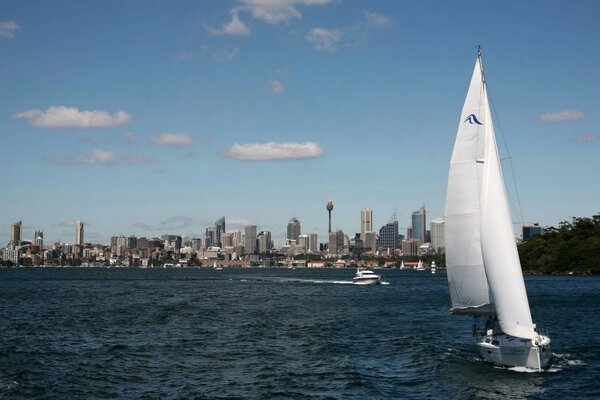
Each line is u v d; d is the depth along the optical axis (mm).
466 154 52906
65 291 178750
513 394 45156
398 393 46031
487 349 54312
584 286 187375
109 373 52125
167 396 44875
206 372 53031
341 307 117812
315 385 48344
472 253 52719
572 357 58219
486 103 52281
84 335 75250
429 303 127188
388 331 78688
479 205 52375
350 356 60312
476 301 52938
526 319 50625
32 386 47500
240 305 123375
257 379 50344
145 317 97188
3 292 173125
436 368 53875
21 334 76250
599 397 44156
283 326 84688
